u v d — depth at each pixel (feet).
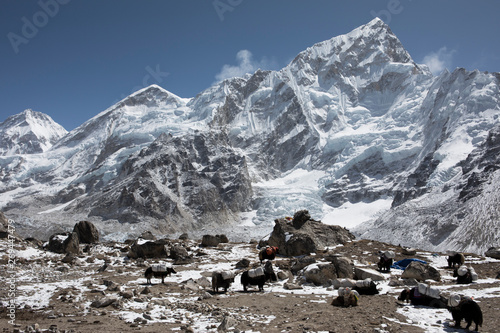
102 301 62.80
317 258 109.29
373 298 68.18
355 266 90.63
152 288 77.92
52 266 107.76
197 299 68.95
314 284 82.99
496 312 56.65
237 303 65.72
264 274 77.56
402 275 87.61
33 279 88.53
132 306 62.64
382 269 97.76
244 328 49.73
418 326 50.44
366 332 47.03
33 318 55.57
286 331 48.11
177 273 96.94
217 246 148.87
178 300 67.97
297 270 95.40
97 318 55.26
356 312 57.26
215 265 109.40
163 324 52.08
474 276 82.38
